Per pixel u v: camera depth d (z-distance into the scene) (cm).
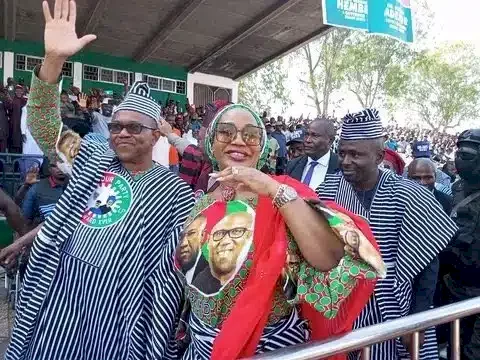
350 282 170
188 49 1842
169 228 243
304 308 185
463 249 308
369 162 264
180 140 484
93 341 231
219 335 174
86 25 1552
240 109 211
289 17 1399
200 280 192
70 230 242
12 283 483
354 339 169
